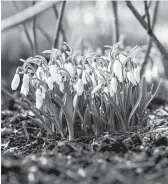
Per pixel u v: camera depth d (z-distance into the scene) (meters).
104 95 0.71
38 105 0.68
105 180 0.54
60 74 0.71
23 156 0.67
